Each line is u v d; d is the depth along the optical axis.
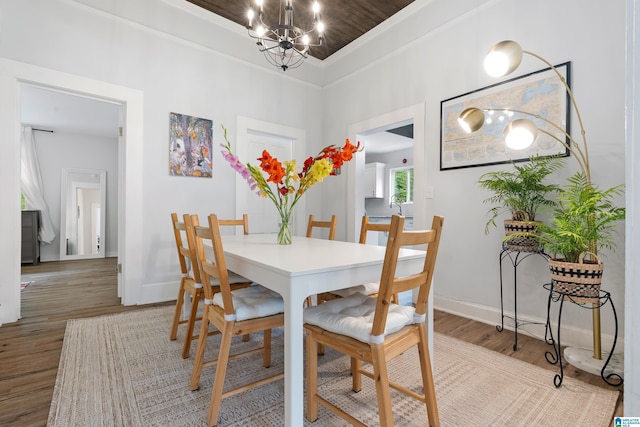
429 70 2.96
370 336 1.09
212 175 3.35
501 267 2.39
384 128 3.50
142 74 2.93
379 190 7.07
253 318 1.38
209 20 3.27
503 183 2.09
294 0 2.94
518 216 2.12
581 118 2.04
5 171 2.35
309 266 1.21
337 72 3.99
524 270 2.31
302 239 2.33
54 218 5.95
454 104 2.74
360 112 3.69
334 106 4.05
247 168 1.96
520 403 1.44
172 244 3.09
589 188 1.72
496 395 1.50
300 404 1.13
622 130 1.89
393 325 1.18
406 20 3.14
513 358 1.89
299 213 4.08
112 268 4.98
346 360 1.86
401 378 1.65
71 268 4.97
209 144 3.32
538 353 1.96
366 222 2.18
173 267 3.10
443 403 1.44
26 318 2.51
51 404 1.40
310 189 4.18
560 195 2.09
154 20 2.98
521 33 2.33
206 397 1.47
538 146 2.23
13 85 2.36
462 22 2.70
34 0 2.44
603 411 1.38
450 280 2.77
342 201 3.98
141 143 2.91
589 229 1.65
